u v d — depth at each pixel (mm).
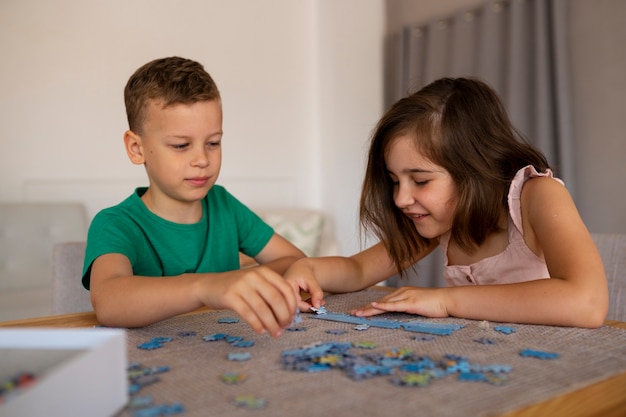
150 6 3738
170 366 662
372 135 1413
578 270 938
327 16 4457
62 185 3400
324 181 4523
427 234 1273
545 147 3281
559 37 3229
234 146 4184
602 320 880
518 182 1208
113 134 3582
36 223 3045
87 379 479
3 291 2881
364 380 596
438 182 1196
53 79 3371
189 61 1285
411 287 1083
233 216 1528
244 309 753
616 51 3141
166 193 1287
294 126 4461
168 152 1201
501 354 703
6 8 3211
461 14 3828
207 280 845
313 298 1072
